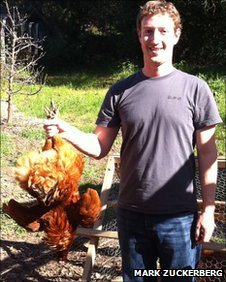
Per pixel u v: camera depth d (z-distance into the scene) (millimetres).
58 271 2191
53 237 1134
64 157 1155
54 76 8914
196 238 1270
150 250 1301
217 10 8820
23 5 10242
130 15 10055
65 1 10555
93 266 2074
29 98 5883
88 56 10273
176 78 1245
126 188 1294
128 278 1325
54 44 10211
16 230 2543
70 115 5125
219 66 8367
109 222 2420
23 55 6984
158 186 1236
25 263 2256
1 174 3297
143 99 1245
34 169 1117
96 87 7379
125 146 1288
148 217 1260
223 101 5305
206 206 1258
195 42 9258
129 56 10000
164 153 1229
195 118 1235
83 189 3080
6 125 4520
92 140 1318
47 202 1118
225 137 4027
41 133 4266
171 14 1224
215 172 1262
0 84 4914
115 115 1321
